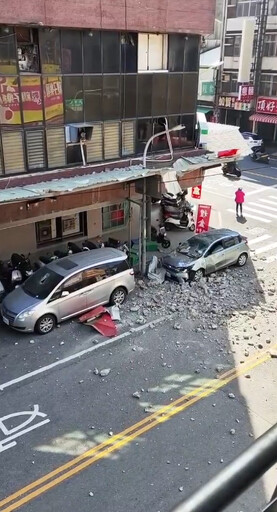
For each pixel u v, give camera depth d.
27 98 13.93
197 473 8.91
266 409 10.68
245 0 38.44
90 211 19.61
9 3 12.28
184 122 18.34
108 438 9.80
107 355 12.72
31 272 16.03
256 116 40.56
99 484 8.65
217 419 10.35
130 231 19.45
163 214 22.48
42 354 12.74
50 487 8.56
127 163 16.81
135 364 12.33
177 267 16.64
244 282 17.12
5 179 14.07
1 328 14.02
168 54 16.72
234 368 12.18
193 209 24.14
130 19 14.82
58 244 19.16
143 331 13.89
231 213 24.77
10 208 15.09
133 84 16.19
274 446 1.24
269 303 15.61
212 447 9.55
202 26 16.75
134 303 15.43
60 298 13.78
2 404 10.77
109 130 16.22
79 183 14.38
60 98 14.64
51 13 13.13
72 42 14.23
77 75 14.73
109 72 15.41
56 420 10.30
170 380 11.69
